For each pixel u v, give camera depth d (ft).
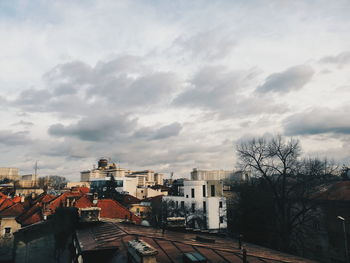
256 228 138.92
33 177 621.31
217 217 197.67
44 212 107.76
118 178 378.32
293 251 131.13
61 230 58.75
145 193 366.02
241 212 150.51
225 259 34.47
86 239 42.98
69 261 55.47
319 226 131.23
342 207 119.96
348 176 151.64
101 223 58.18
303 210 113.50
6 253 115.44
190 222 201.26
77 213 58.85
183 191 232.53
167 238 42.68
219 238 54.39
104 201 128.88
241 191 160.15
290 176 120.57
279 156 118.93
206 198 200.64
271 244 131.85
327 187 150.41
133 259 27.37
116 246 35.35
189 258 31.42
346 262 106.11
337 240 120.78
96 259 33.06
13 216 120.16
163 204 219.00
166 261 31.68
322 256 128.06
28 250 59.47
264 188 141.79
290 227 114.42
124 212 123.44
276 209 132.87
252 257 37.09
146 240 39.63
